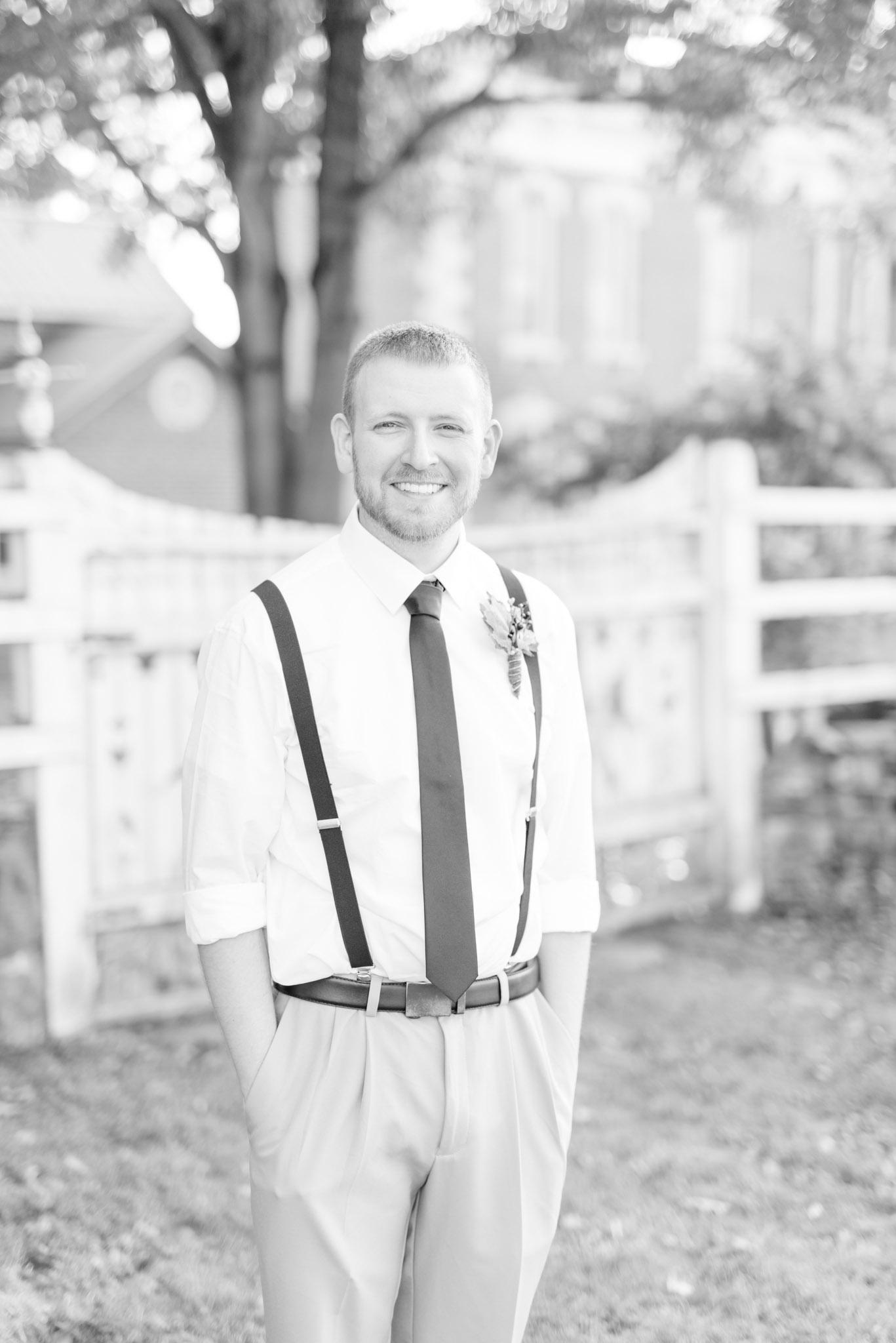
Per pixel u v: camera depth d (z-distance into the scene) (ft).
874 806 23.34
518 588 7.01
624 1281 10.49
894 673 23.40
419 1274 6.77
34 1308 9.74
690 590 21.20
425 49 27.20
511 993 6.67
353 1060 6.42
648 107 26.48
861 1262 10.78
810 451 29.53
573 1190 12.01
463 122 29.76
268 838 6.54
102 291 64.90
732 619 21.33
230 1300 10.10
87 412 62.69
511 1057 6.62
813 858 22.59
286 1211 6.42
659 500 21.12
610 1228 11.33
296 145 29.22
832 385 30.27
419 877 6.40
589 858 7.27
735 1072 14.74
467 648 6.67
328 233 27.81
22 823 18.93
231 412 65.92
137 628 16.16
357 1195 6.42
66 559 15.34
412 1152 6.49
